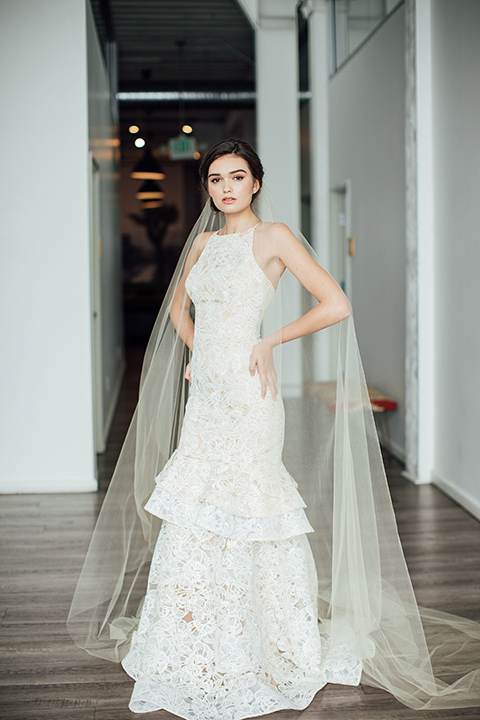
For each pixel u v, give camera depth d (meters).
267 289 2.40
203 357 2.42
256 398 2.38
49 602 3.10
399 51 5.40
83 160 4.72
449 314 4.54
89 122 4.98
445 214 4.58
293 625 2.46
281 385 2.53
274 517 2.39
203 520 2.36
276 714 2.26
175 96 13.01
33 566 3.52
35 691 2.39
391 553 2.60
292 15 7.80
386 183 5.76
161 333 2.72
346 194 7.02
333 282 2.38
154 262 18.67
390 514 2.61
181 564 2.39
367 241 6.32
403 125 5.34
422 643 2.54
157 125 17.70
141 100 12.98
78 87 4.69
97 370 5.95
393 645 2.56
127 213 18.64
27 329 4.76
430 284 4.80
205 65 12.66
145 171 13.44
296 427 2.70
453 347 4.49
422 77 4.73
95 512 4.36
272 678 2.42
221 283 2.38
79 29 4.67
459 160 4.33
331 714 2.27
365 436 2.57
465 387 4.32
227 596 2.36
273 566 2.46
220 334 2.38
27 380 4.78
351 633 2.57
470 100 4.14
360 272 6.56
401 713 2.27
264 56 7.84
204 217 2.61
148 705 2.29
